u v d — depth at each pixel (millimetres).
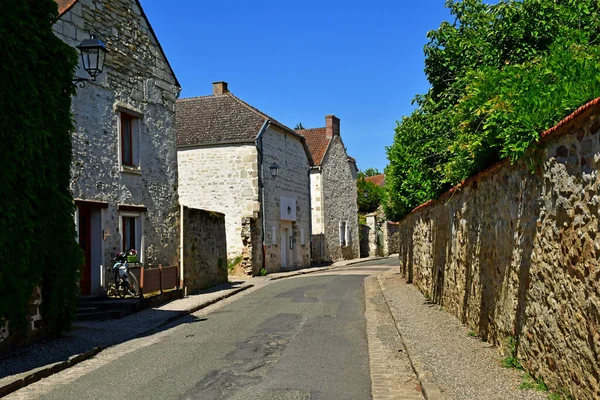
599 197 4070
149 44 15484
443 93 10898
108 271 13289
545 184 5230
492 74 6855
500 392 5336
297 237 30344
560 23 9273
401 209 18297
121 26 14281
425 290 13656
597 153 4098
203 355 8117
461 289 9336
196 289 17547
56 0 13023
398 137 16781
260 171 25125
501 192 6758
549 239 5145
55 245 9156
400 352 8039
